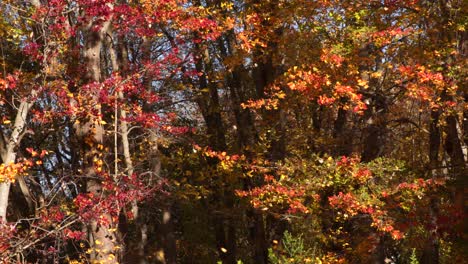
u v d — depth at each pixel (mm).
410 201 13266
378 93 14750
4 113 15117
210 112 21062
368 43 13695
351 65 13500
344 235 16266
